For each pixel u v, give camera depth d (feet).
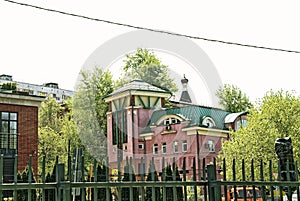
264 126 86.22
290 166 22.12
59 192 15.15
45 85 236.02
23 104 78.64
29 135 78.54
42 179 14.99
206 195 18.49
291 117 88.53
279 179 20.42
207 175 18.56
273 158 81.76
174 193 17.46
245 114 101.30
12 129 76.74
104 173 18.75
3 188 14.06
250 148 84.23
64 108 146.51
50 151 119.75
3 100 76.23
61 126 136.56
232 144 86.07
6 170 74.13
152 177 17.15
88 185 15.57
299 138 86.69
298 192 20.84
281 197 20.29
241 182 19.04
